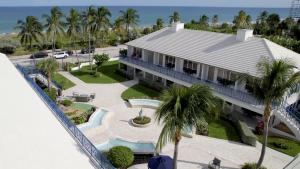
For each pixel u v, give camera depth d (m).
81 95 33.12
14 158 11.06
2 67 24.83
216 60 32.47
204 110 14.69
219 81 32.53
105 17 52.28
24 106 16.88
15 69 25.22
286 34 87.38
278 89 17.28
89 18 52.31
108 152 19.59
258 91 18.08
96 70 44.94
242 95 28.55
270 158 22.41
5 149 11.52
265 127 18.45
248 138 24.27
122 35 80.31
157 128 26.55
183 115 14.49
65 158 12.61
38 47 65.38
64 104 30.91
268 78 17.33
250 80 18.84
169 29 44.16
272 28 94.00
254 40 32.84
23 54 61.00
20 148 11.92
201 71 34.56
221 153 22.78
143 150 21.47
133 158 19.48
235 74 30.78
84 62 52.84
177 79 35.66
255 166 19.94
